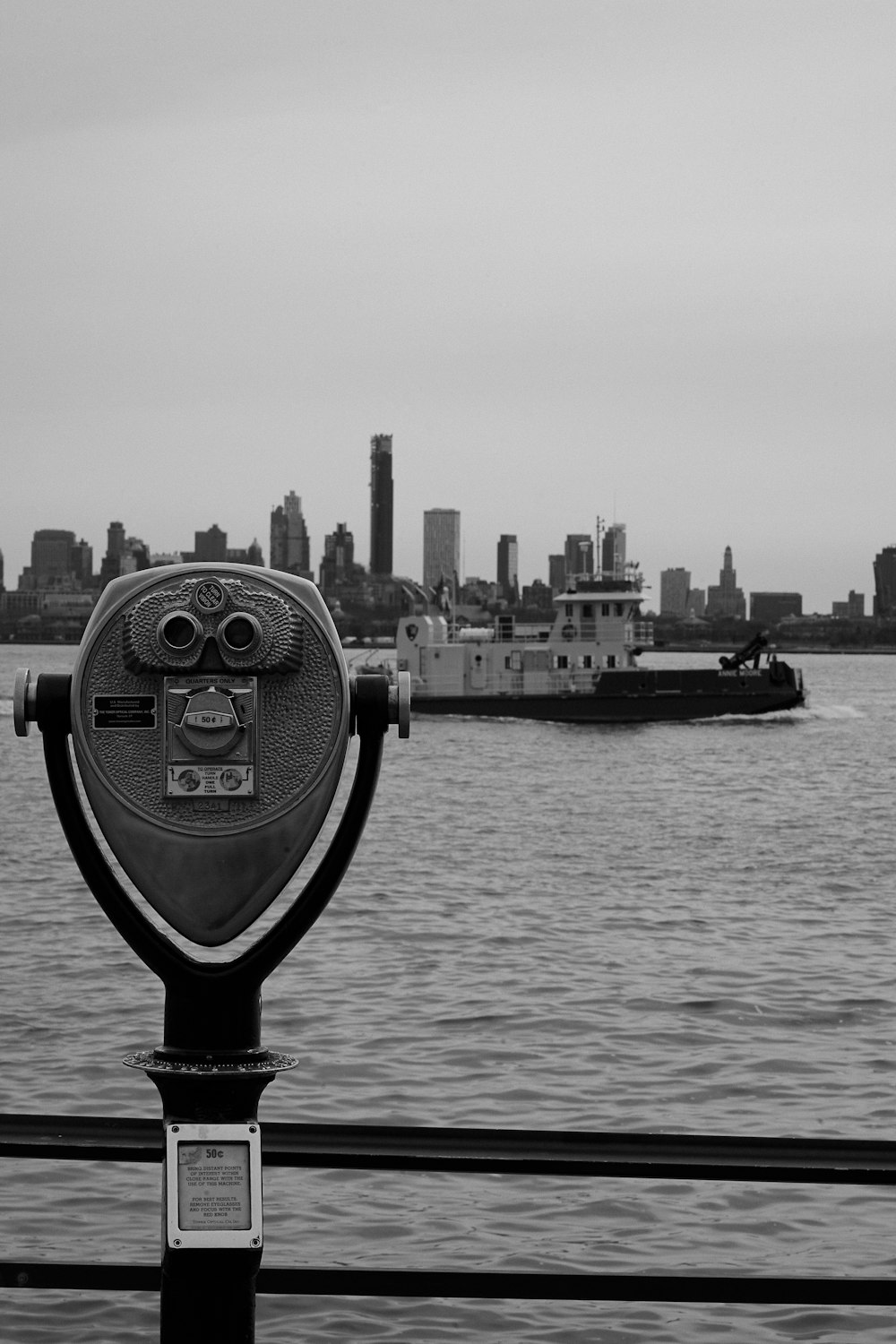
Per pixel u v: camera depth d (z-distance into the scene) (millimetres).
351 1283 4438
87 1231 9625
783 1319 8742
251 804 4062
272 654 4047
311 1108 12609
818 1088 13344
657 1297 4449
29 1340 8242
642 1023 15672
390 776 51375
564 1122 12359
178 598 4082
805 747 63656
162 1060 3971
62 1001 16219
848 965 18906
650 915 23234
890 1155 4469
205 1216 3865
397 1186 10664
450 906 23734
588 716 70438
